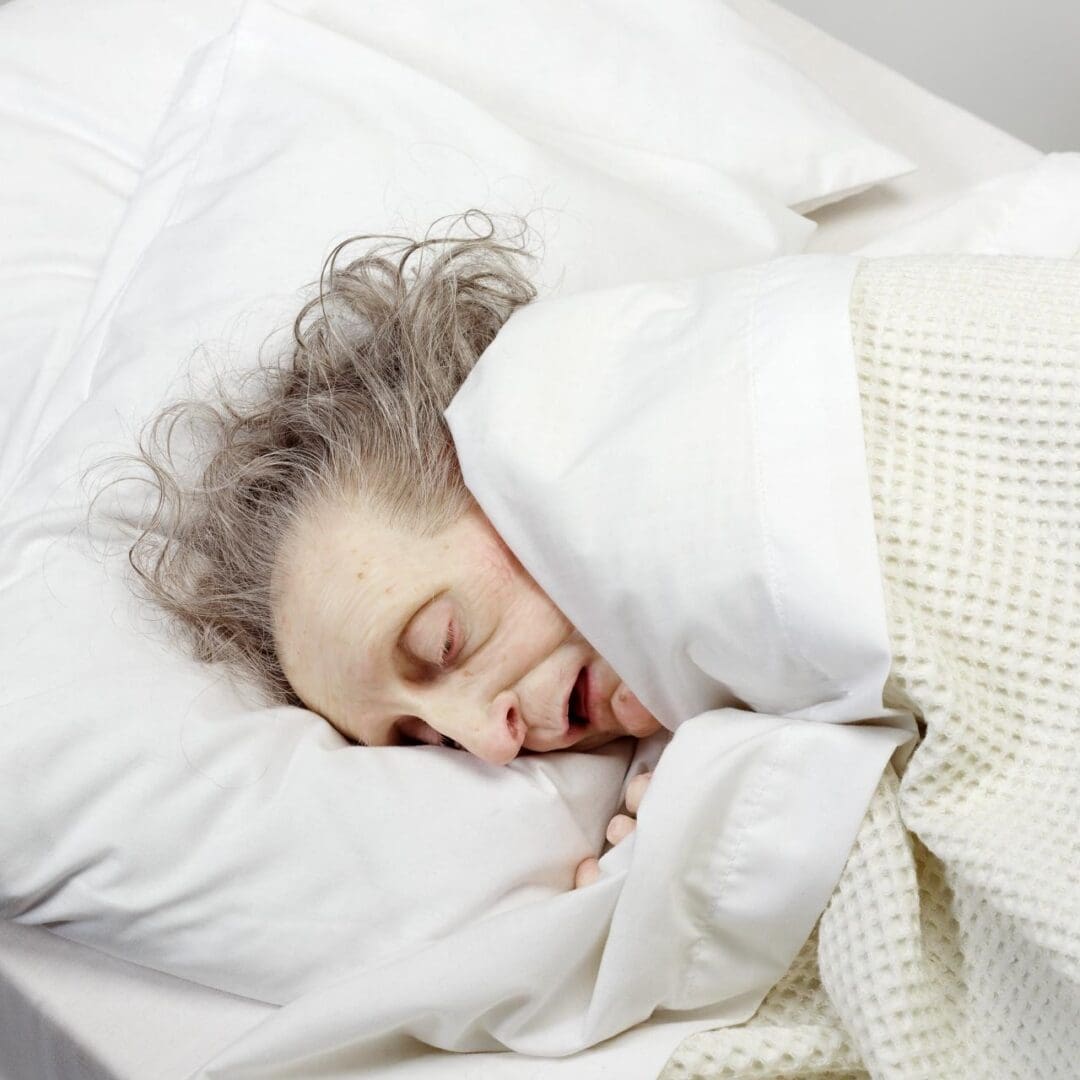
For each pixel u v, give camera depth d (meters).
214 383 1.04
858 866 0.76
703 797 0.77
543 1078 0.77
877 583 0.75
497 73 1.25
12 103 1.30
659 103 1.24
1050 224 1.19
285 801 0.87
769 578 0.77
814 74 1.43
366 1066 0.80
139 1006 0.87
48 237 1.24
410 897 0.84
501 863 0.85
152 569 1.00
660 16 1.28
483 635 0.88
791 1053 0.78
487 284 1.04
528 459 0.83
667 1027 0.80
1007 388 0.80
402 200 1.08
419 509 0.89
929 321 0.82
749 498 0.78
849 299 0.83
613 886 0.78
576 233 1.07
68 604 0.97
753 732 0.79
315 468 0.95
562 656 0.89
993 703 0.77
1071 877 0.71
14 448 1.14
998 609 0.77
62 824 0.87
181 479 1.03
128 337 1.09
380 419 0.93
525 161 1.10
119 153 1.27
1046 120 1.97
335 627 0.88
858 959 0.75
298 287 1.06
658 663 0.83
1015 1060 0.74
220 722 0.90
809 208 1.27
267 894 0.85
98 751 0.88
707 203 1.16
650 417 0.81
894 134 1.37
